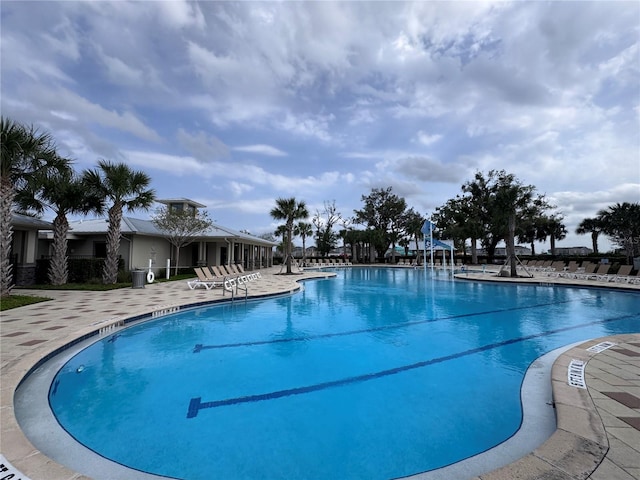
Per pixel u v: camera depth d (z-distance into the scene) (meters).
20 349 4.91
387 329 7.34
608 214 36.66
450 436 2.99
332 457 2.69
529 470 2.03
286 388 4.14
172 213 19.80
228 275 17.28
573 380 3.67
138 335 6.79
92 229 19.41
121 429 3.13
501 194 19.00
